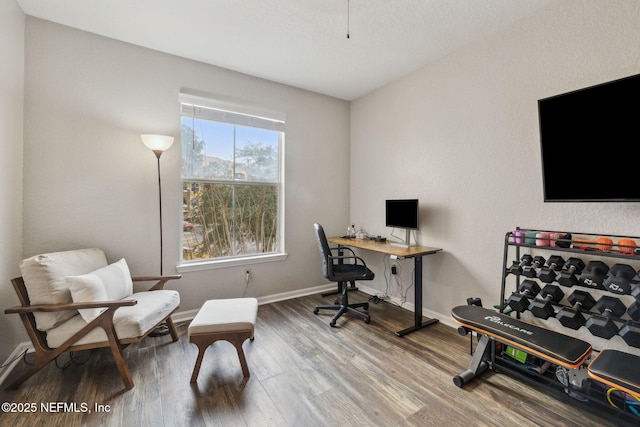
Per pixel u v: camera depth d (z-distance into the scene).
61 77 2.24
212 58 2.75
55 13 2.10
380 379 1.84
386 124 3.37
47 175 2.20
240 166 3.15
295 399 1.65
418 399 1.65
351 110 3.93
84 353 2.14
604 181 1.64
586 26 1.81
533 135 2.08
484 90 2.37
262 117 3.19
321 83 3.33
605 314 1.58
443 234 2.73
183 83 2.73
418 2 1.95
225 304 2.08
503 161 2.26
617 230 1.71
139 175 2.54
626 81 1.54
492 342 1.89
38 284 1.71
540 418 1.50
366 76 3.13
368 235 3.48
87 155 2.33
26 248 2.13
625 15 1.66
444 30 2.29
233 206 3.12
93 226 2.36
